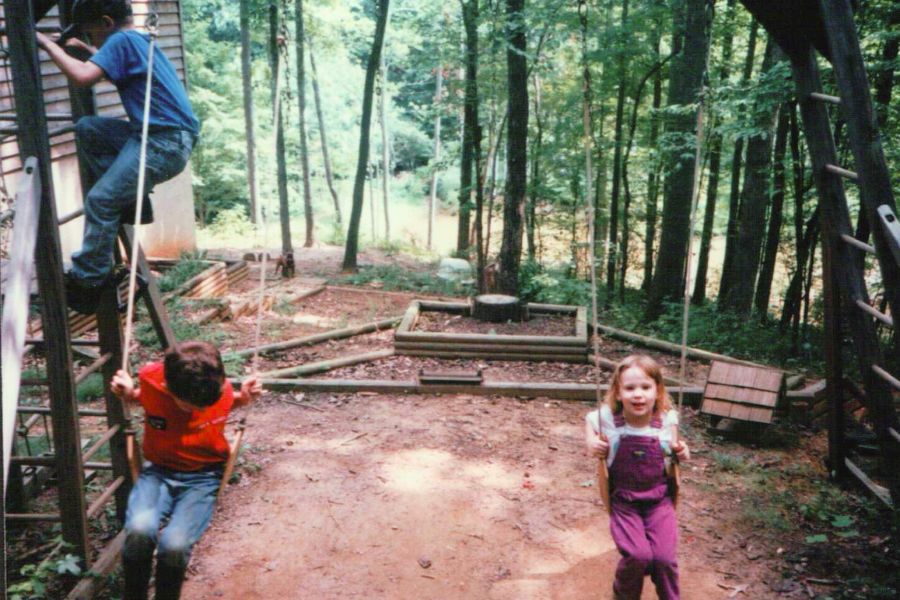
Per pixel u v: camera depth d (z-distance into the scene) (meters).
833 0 4.74
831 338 6.05
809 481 6.32
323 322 12.33
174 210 17.11
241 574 4.85
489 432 7.19
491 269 13.65
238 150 30.27
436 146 34.84
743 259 14.28
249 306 12.89
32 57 3.88
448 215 43.19
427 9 22.22
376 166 41.03
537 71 13.72
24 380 4.31
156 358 9.45
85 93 4.54
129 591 3.53
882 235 4.84
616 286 20.09
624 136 19.34
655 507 4.05
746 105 10.48
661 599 3.84
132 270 3.85
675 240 14.21
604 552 5.17
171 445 3.68
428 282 17.97
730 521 5.56
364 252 25.44
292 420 7.42
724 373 7.38
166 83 4.32
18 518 4.50
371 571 4.91
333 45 27.30
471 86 14.60
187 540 3.46
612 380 4.09
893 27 8.84
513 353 9.42
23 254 3.61
